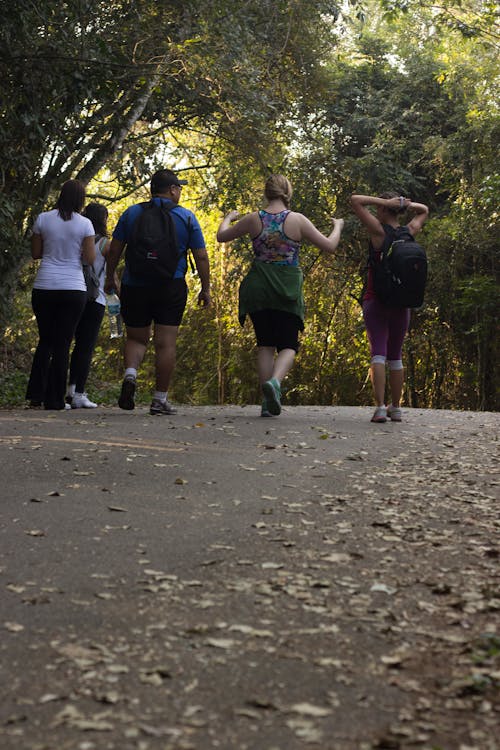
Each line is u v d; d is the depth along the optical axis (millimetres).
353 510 5492
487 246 25016
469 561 4559
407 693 3100
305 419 9227
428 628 3682
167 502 5547
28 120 12500
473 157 25812
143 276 8922
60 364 10125
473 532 5082
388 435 8266
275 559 4516
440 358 27703
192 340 32594
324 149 25906
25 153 13266
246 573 4297
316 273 28938
